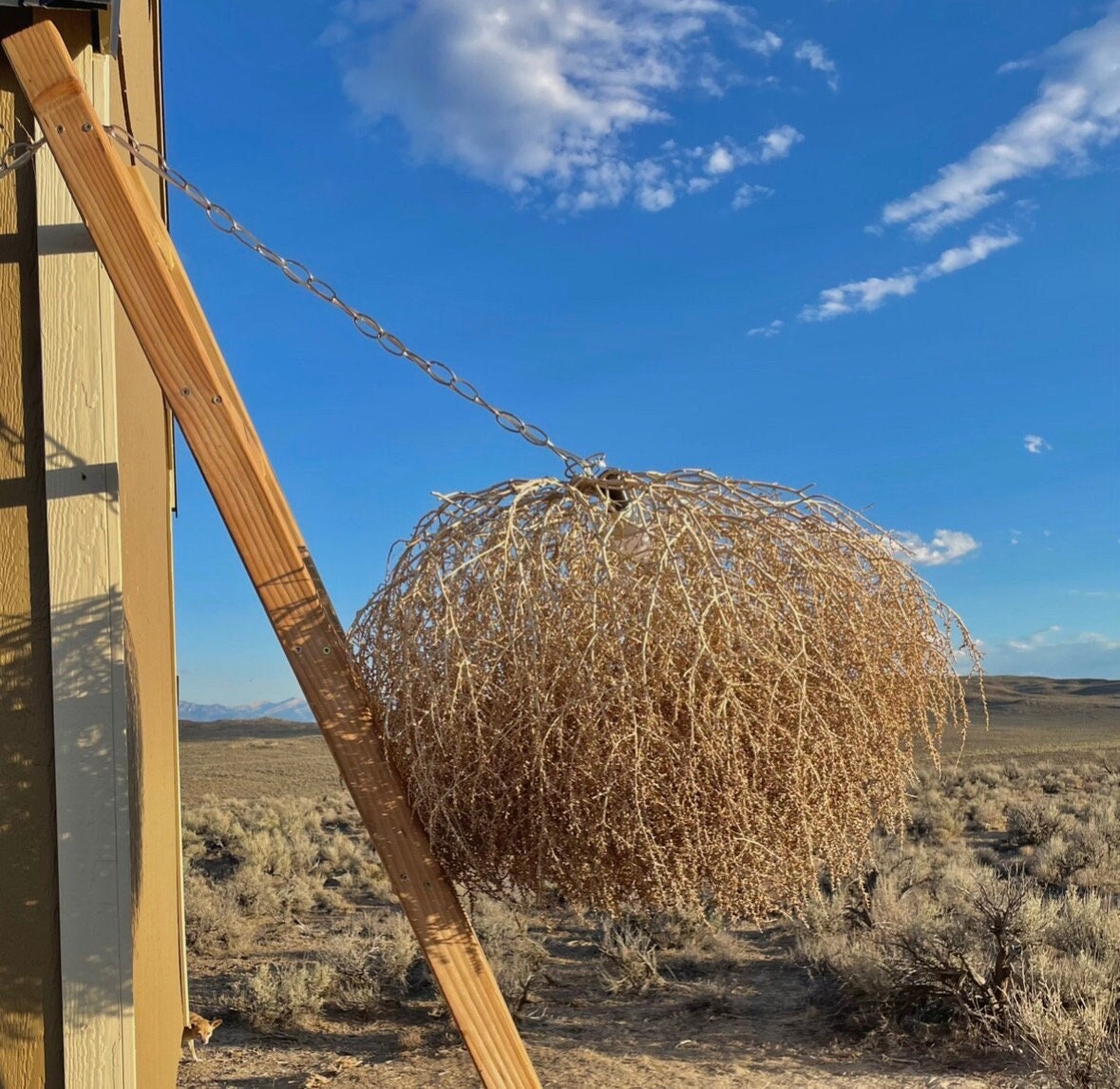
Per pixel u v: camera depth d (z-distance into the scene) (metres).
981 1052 6.34
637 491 2.30
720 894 2.17
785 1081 6.20
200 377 2.44
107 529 2.92
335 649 2.38
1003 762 34.12
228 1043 7.40
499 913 9.98
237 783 36.81
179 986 5.86
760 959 9.12
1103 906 9.59
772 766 2.11
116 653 2.90
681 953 9.29
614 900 2.21
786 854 2.19
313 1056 7.09
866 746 2.26
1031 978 6.75
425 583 2.21
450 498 2.28
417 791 2.27
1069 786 24.89
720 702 2.04
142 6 5.49
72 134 2.48
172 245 3.04
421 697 2.16
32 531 2.94
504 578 2.13
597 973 8.88
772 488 2.43
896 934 7.69
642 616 2.06
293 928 11.41
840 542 2.40
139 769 3.46
